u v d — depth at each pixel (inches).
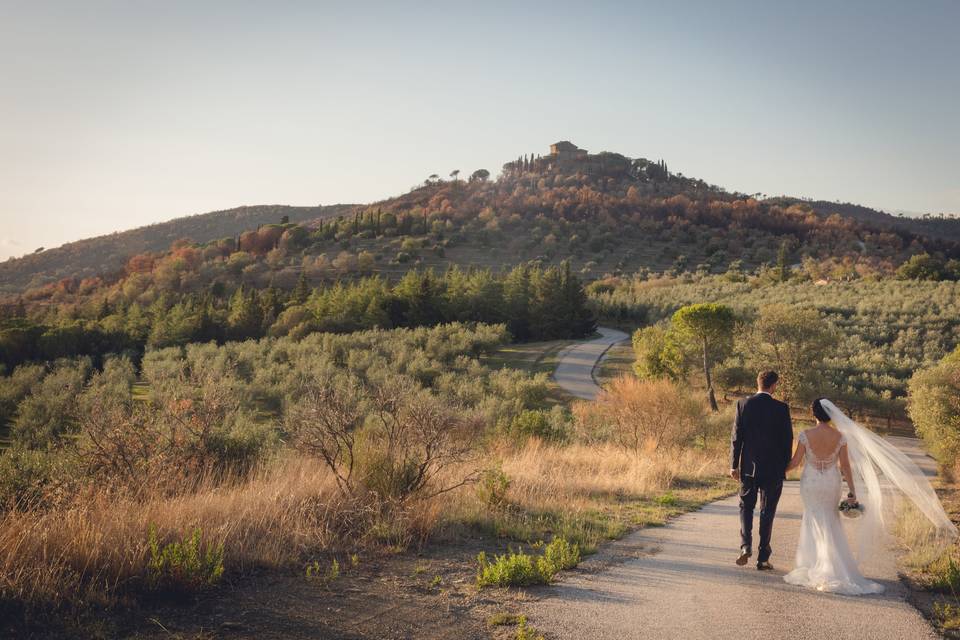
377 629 161.0
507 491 339.9
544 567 210.1
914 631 163.0
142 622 155.9
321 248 7003.0
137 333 3472.0
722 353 1772.9
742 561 222.5
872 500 223.0
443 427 304.3
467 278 4416.8
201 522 216.8
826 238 7770.7
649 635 159.2
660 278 5743.1
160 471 289.7
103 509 211.0
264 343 2765.7
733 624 167.5
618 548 260.5
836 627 165.5
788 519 341.7
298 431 294.8
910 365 1822.1
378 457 284.0
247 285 5615.2
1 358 2856.8
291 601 177.6
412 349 2343.8
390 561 224.7
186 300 4845.0
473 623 167.5
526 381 1740.9
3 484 269.3
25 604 154.3
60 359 2672.2
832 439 214.7
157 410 348.5
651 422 721.0
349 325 3368.6
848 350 2032.5
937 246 7751.0
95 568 175.5
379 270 6181.1
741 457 230.7
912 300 2620.6
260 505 246.4
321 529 239.1
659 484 467.8
